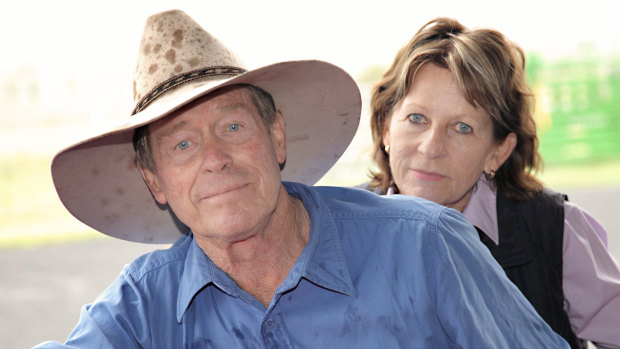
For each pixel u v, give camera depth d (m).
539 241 1.90
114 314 1.39
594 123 10.43
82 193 1.53
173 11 1.40
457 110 1.80
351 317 1.35
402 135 1.88
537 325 1.40
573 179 9.41
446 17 1.93
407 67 1.85
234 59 1.42
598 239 1.95
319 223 1.42
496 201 1.96
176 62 1.36
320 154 1.74
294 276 1.34
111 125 1.32
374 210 1.46
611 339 1.88
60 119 10.71
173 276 1.47
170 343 1.42
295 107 1.56
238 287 1.39
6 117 10.42
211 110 1.29
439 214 1.42
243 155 1.29
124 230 1.69
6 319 4.87
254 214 1.28
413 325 1.34
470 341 1.30
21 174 9.47
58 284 5.74
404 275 1.36
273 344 1.37
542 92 10.10
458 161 1.84
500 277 1.42
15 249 7.02
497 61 1.83
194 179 1.29
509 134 1.93
